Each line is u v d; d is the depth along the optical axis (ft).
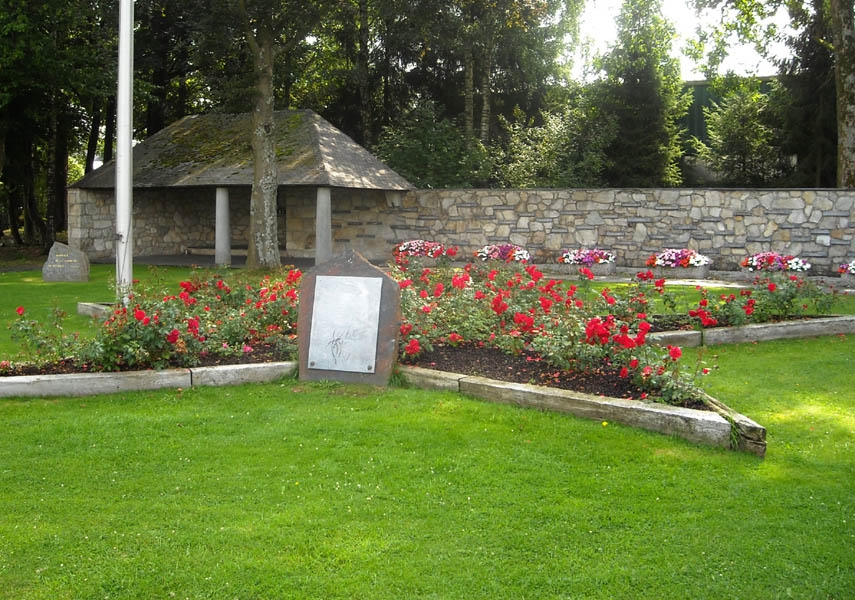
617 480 13.44
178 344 19.83
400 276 29.48
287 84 81.25
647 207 50.65
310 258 62.34
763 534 11.56
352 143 60.39
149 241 66.95
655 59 76.48
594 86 78.69
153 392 18.75
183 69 74.54
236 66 51.75
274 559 10.81
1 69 56.08
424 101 77.15
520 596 9.98
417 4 68.23
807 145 69.92
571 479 13.50
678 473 13.71
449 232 57.77
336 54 84.48
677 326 25.53
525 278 28.60
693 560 10.84
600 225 52.24
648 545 11.23
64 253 45.80
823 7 63.67
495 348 21.47
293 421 16.47
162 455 14.56
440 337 21.99
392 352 19.22
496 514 12.18
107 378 18.63
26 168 76.13
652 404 16.02
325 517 12.04
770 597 9.97
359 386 19.10
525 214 54.80
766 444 14.96
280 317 24.08
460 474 13.70
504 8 74.49
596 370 18.75
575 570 10.57
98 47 60.54
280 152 56.54
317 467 14.02
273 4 46.62
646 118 77.15
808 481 13.47
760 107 76.48
